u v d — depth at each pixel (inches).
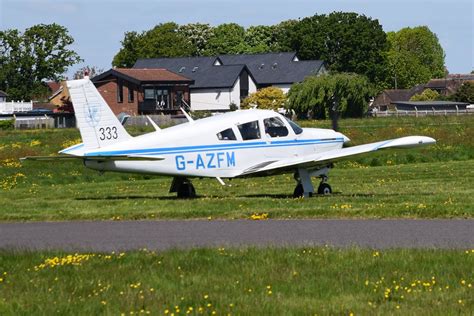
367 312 1219.9
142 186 3169.3
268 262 1526.8
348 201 2363.4
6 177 3634.4
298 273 1445.6
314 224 2012.8
